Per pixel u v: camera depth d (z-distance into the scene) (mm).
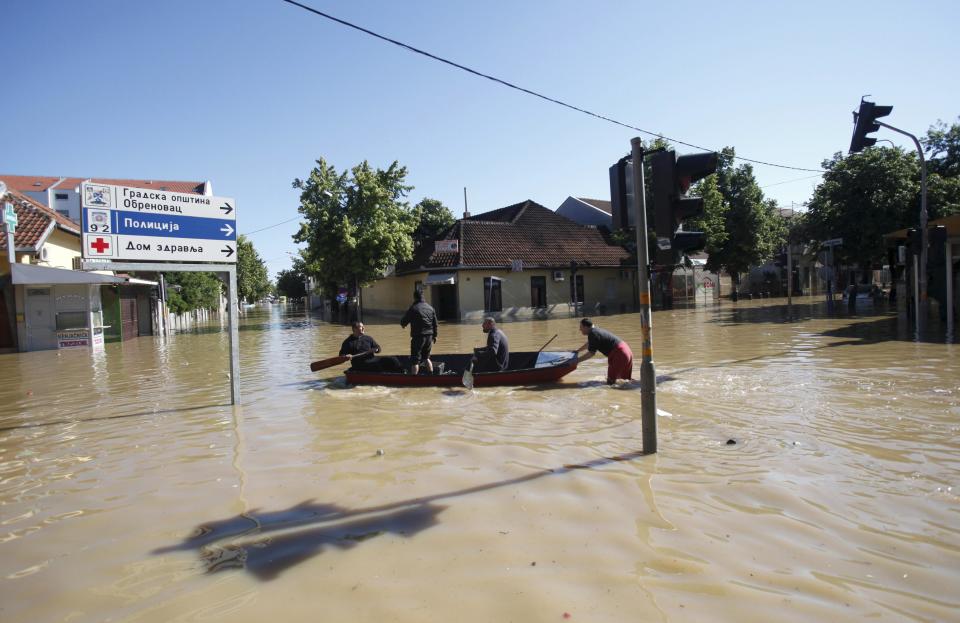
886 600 2803
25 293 18000
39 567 3479
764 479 4453
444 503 4230
